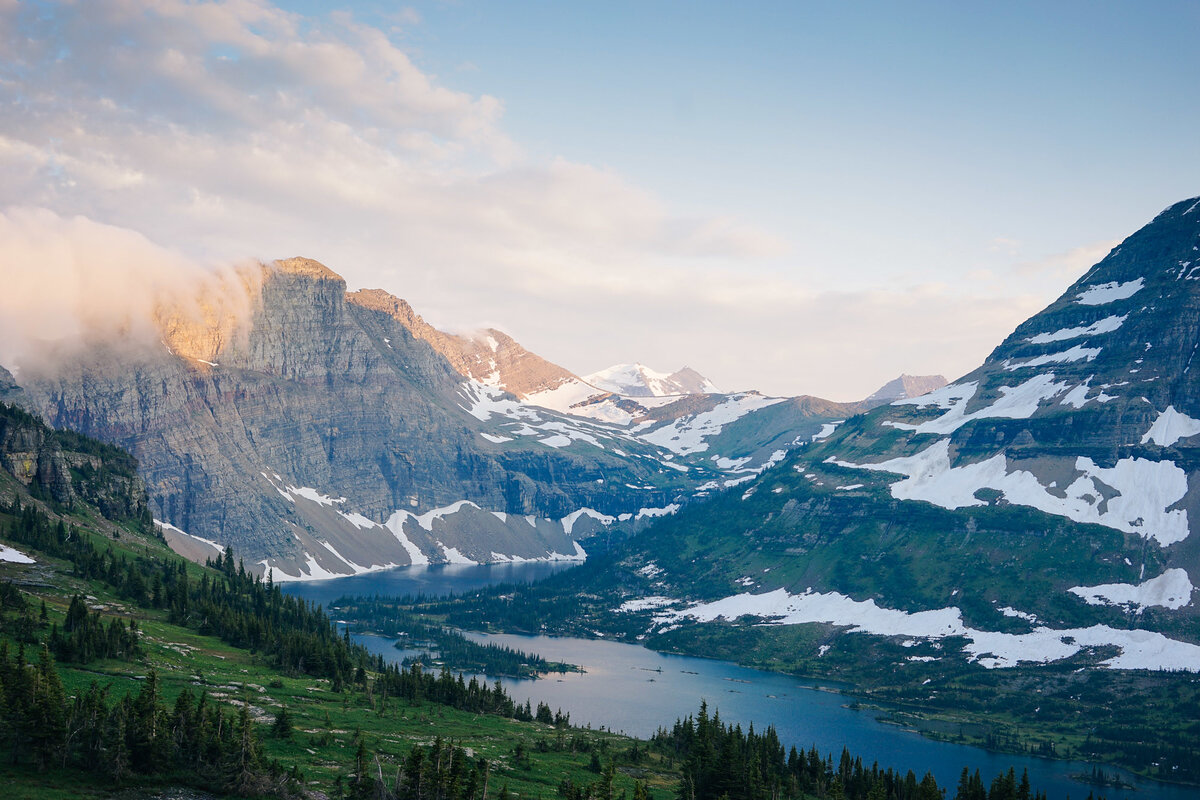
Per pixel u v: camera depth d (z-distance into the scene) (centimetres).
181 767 16262
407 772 16638
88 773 15562
